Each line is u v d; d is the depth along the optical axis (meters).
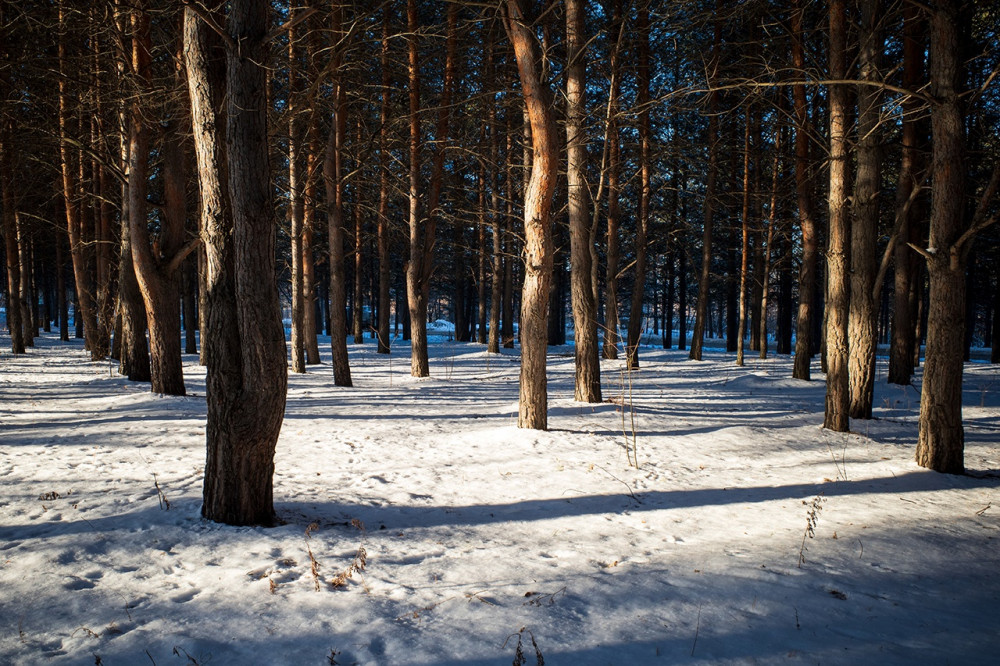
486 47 15.78
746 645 3.05
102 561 3.91
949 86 6.83
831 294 9.72
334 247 15.80
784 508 5.63
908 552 4.54
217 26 4.19
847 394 9.67
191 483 5.88
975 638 3.21
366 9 15.13
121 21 12.31
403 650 2.90
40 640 2.97
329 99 15.62
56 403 11.20
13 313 22.17
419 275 17.83
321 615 3.24
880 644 3.11
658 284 46.69
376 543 4.46
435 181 17.81
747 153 21.22
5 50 14.98
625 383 16.78
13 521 4.67
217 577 3.72
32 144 16.36
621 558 4.30
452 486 6.21
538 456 7.41
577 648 2.96
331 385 15.53
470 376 18.78
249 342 4.49
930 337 7.18
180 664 2.78
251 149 4.35
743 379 17.14
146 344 14.47
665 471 6.93
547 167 8.31
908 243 7.23
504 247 28.36
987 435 9.83
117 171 11.55
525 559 4.24
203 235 4.66
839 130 9.41
